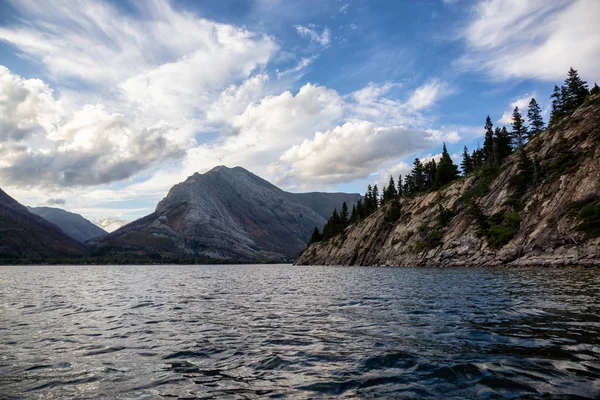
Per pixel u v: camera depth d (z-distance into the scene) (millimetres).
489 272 55719
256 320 19375
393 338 13992
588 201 62594
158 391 9031
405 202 130000
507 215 77062
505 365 10031
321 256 163750
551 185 72938
